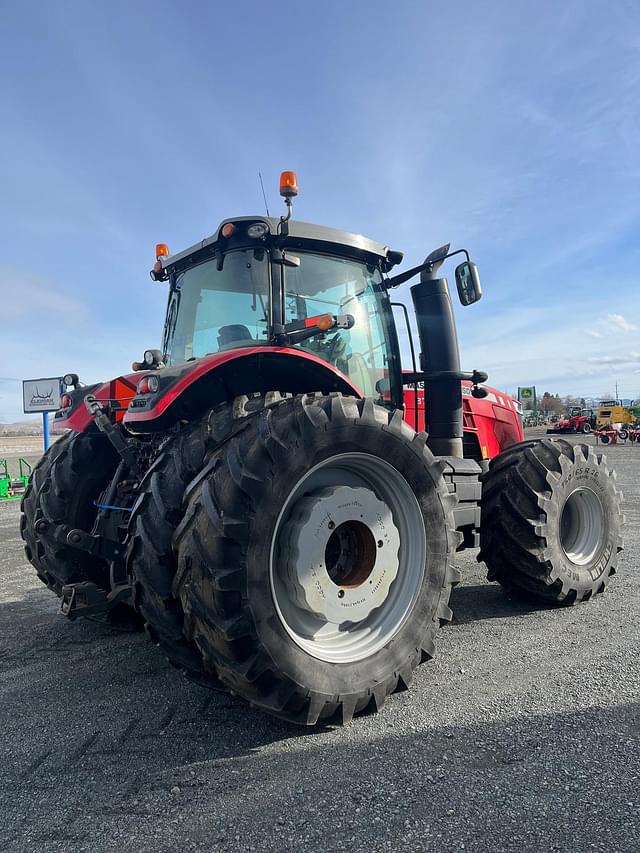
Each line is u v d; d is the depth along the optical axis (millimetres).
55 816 1999
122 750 2428
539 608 4215
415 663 2805
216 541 2264
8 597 5000
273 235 3275
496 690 2873
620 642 3482
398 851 1769
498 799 1999
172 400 2676
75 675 3248
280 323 3291
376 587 2748
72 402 3873
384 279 4047
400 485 2887
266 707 2342
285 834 1862
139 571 2469
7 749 2463
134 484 3207
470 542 4012
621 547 4516
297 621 2598
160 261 3998
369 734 2480
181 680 3150
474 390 4547
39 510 3729
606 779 2092
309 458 2482
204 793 2102
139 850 1817
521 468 4078
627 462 17984
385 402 3963
